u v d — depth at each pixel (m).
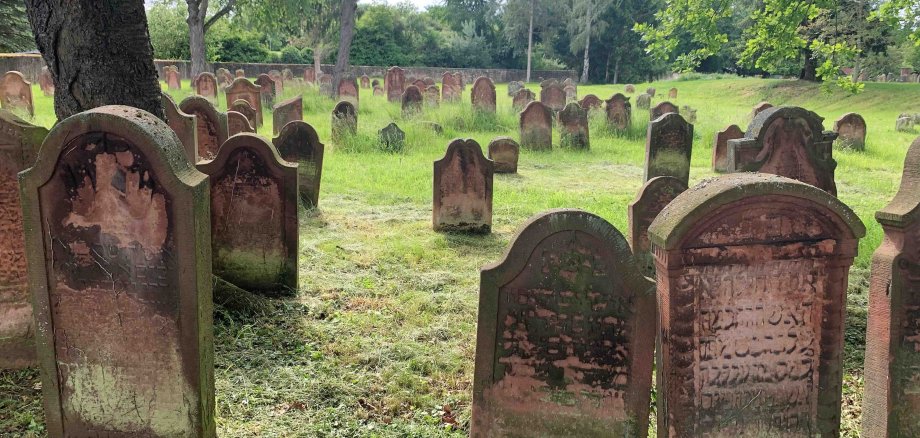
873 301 4.02
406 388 4.85
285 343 5.49
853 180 13.71
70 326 3.79
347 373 4.99
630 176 14.20
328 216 9.96
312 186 10.29
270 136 17.84
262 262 6.59
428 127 18.05
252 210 6.52
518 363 3.87
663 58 10.72
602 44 63.75
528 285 3.77
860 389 4.97
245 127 13.02
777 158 8.29
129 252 3.66
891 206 3.91
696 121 23.00
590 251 3.70
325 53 58.06
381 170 13.58
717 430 3.79
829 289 3.71
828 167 8.42
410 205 10.90
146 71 5.75
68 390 3.89
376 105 27.58
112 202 3.61
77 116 3.51
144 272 3.68
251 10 38.91
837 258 3.67
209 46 52.44
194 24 34.28
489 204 9.30
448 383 4.96
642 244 6.92
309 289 6.75
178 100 25.80
